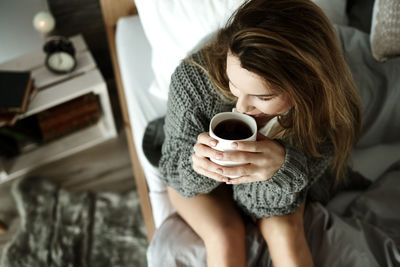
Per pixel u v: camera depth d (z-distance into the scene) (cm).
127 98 129
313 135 87
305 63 67
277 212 90
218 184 93
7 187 161
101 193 161
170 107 92
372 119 115
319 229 97
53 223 152
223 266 85
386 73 111
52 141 168
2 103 129
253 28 63
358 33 121
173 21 106
